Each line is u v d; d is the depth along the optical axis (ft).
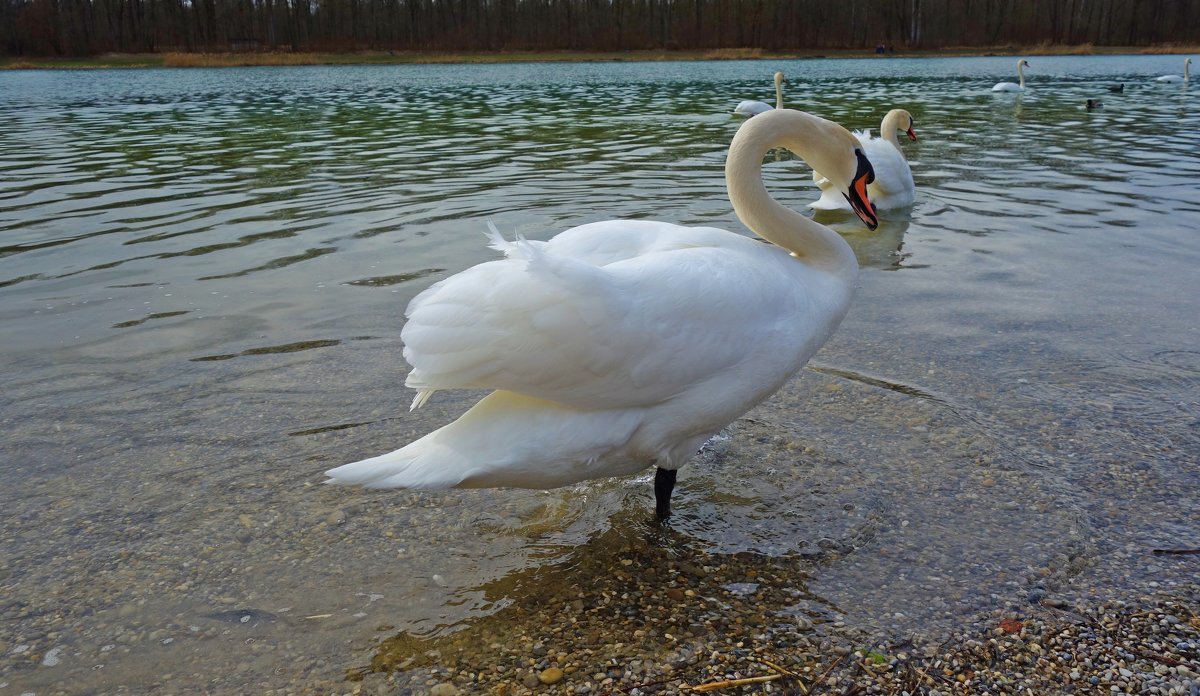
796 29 284.41
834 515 17.33
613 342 14.25
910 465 18.86
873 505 17.54
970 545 16.30
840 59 234.99
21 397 21.58
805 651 13.91
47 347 24.34
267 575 15.70
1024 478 18.22
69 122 80.23
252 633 14.34
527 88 124.47
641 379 14.67
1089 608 14.64
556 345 14.08
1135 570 15.52
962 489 17.98
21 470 18.67
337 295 28.27
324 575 15.74
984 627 14.29
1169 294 28.12
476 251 32.58
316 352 24.21
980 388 22.08
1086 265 31.24
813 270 17.07
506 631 14.46
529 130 70.38
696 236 16.22
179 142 64.03
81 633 14.30
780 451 19.57
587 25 288.92
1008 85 112.16
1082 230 35.86
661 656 13.87
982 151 56.85
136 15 272.92
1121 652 13.69
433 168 50.93
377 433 20.27
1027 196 42.47
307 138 66.08
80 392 21.88
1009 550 16.12
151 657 13.83
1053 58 230.48
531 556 16.39
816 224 17.29
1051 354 23.89
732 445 19.85
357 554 16.31
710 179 45.52
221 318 26.45
